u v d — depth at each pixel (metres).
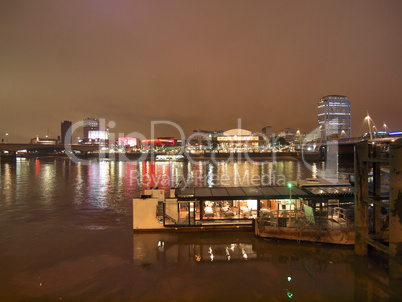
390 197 12.54
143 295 12.69
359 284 13.34
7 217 27.14
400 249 12.45
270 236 18.73
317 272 14.45
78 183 57.16
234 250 17.22
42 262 16.23
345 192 20.88
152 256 16.64
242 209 21.95
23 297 12.62
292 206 21.50
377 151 15.69
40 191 45.72
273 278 13.97
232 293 12.75
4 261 16.44
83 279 14.18
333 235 17.64
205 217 21.12
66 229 22.66
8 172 85.38
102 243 19.06
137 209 20.61
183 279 14.01
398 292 12.46
